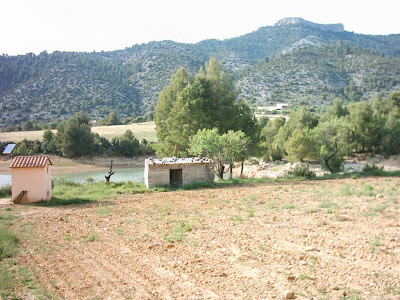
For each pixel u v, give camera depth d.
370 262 10.57
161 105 51.53
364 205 19.20
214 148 35.31
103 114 198.12
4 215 21.30
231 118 47.62
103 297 9.03
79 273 10.84
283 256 11.39
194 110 44.84
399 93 91.50
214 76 50.12
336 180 32.97
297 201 21.89
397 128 71.06
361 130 72.00
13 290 9.66
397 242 12.36
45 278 10.52
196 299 8.64
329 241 12.69
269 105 195.50
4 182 59.47
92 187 35.56
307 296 8.48
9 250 13.15
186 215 19.14
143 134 114.12
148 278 10.20
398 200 20.30
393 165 63.56
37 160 27.31
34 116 189.50
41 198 26.97
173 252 12.44
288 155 68.38
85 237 15.38
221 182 34.16
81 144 88.19
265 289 9.01
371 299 8.16
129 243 13.98
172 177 35.16
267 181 34.56
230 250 12.31
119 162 89.50
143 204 24.17
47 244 14.43
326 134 46.50
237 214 18.69
